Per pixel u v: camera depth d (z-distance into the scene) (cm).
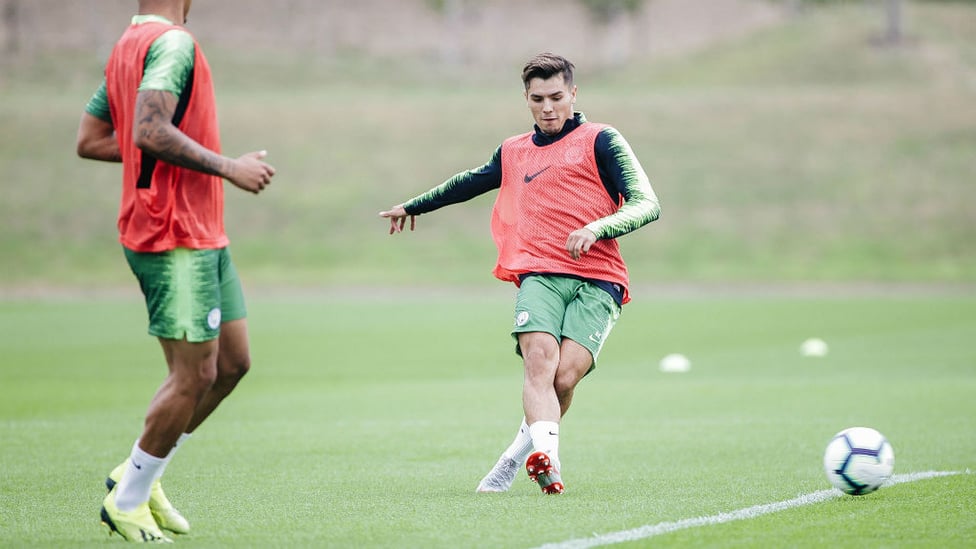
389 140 17788
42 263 14088
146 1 1827
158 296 1750
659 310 9819
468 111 18900
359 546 1759
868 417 3781
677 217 15350
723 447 3122
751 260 14225
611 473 2662
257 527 1941
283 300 11412
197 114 1761
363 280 13712
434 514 2058
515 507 2136
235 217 15538
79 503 2244
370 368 5828
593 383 5056
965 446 3058
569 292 2295
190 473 2684
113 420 3819
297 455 3005
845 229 14900
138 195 1744
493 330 8081
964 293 11762
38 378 5294
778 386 4844
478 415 3972
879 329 7912
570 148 2308
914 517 2006
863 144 17075
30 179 16200
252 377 5400
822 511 2073
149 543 1775
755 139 17450
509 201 2386
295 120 18438
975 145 16875
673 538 1812
